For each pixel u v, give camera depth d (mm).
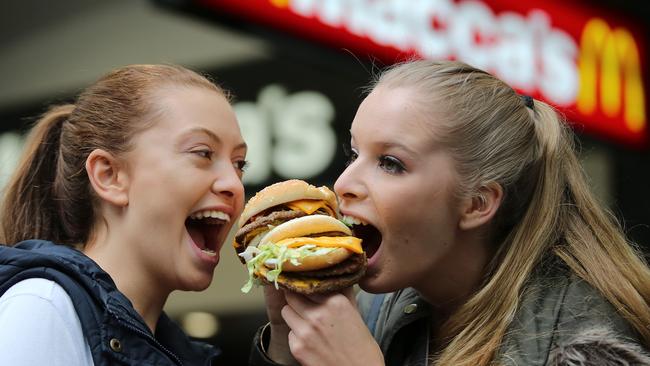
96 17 6789
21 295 2209
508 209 2572
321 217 2414
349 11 4434
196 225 2699
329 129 6547
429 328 2689
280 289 2521
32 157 2676
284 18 4168
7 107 7445
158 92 2545
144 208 2480
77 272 2266
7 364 2102
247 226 2463
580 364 2221
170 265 2498
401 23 4629
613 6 6062
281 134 6641
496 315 2475
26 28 7070
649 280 2557
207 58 6855
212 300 7566
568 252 2557
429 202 2473
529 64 5332
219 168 2562
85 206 2568
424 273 2543
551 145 2625
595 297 2438
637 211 6496
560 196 2604
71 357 2188
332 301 2404
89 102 2607
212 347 2752
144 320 2523
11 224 2662
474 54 4984
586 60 5703
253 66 6730
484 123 2525
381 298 2904
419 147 2461
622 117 5875
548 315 2408
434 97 2504
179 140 2494
